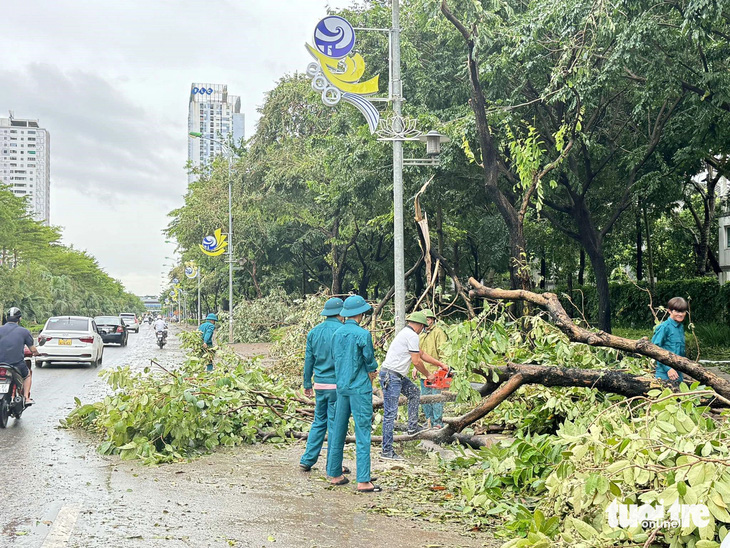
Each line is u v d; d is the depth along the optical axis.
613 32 15.10
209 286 71.69
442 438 8.61
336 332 7.28
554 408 8.78
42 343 22.45
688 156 18.02
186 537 5.33
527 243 30.11
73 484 7.12
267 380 10.89
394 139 13.22
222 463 8.40
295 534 5.45
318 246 42.75
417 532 5.58
